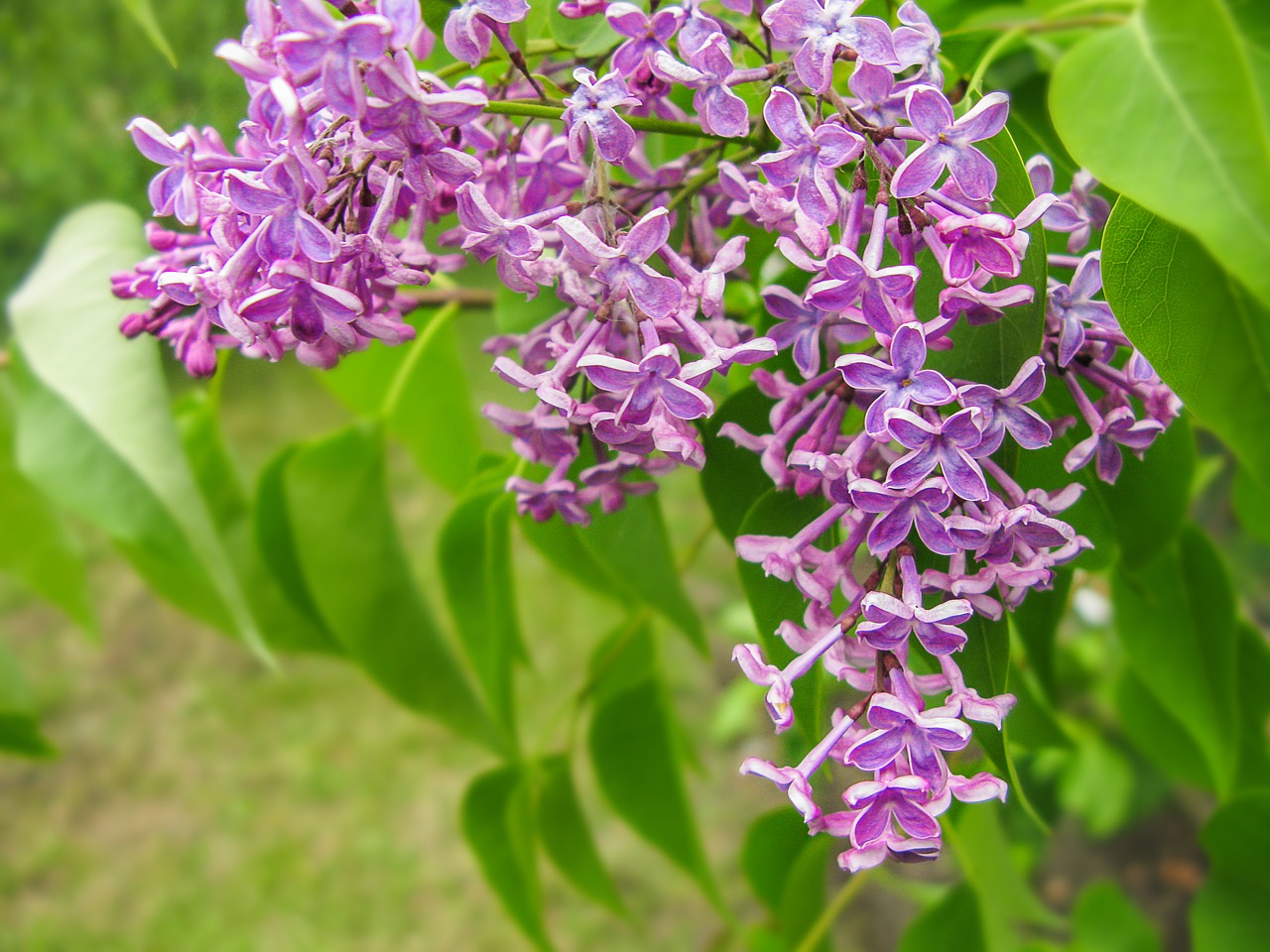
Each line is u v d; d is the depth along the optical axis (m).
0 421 0.43
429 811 1.26
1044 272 0.25
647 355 0.25
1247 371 0.27
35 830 1.26
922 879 0.45
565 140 0.28
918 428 0.24
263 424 1.68
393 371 0.45
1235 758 0.39
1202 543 0.39
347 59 0.24
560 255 0.27
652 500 0.37
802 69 0.25
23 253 1.10
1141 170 0.25
